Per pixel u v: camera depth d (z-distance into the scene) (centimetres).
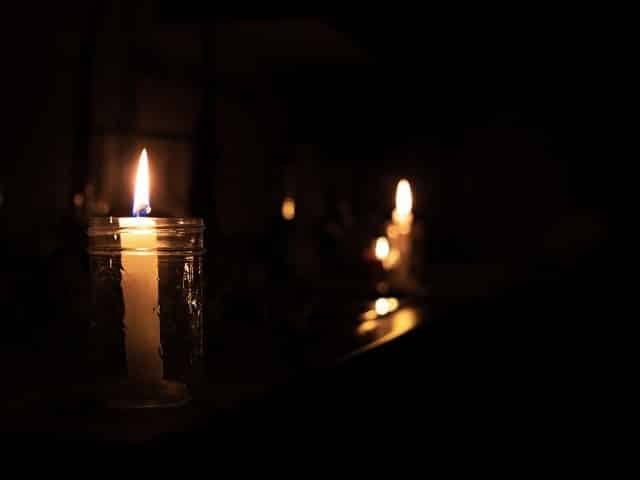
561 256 256
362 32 166
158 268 57
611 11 225
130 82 159
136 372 56
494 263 242
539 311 222
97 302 57
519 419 208
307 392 73
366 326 106
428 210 253
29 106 142
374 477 122
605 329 253
